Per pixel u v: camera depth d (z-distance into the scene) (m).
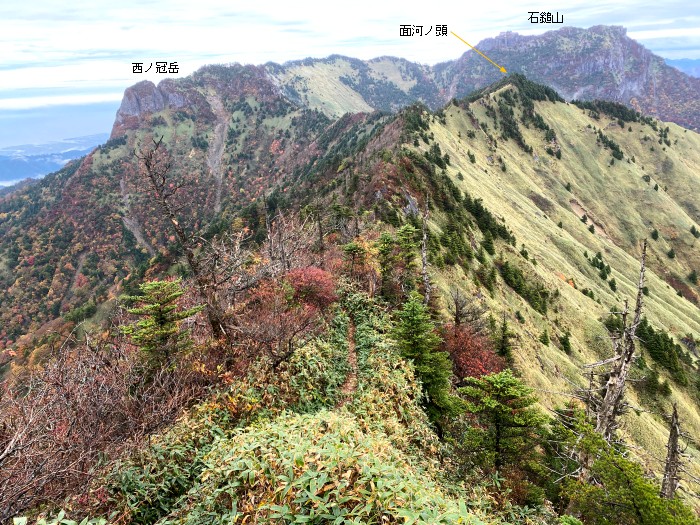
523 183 170.75
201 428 13.75
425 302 35.16
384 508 6.68
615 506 14.28
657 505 13.22
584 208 182.12
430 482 11.93
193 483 11.42
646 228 180.25
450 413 19.88
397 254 37.53
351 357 23.39
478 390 16.73
